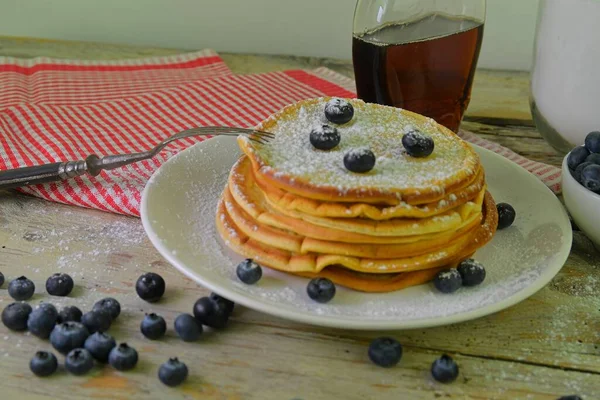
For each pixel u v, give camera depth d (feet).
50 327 1.51
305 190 1.53
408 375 1.48
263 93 2.56
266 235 1.59
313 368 1.48
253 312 1.61
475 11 2.14
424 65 2.09
